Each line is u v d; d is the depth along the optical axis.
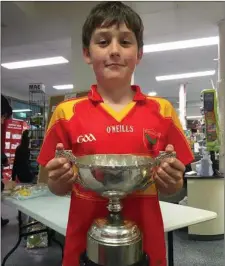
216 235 3.17
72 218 0.72
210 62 6.34
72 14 3.39
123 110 0.73
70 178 0.61
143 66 6.64
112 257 0.57
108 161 0.64
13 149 6.70
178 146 0.76
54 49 5.25
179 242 3.14
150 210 0.72
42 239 2.90
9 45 4.59
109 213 0.63
